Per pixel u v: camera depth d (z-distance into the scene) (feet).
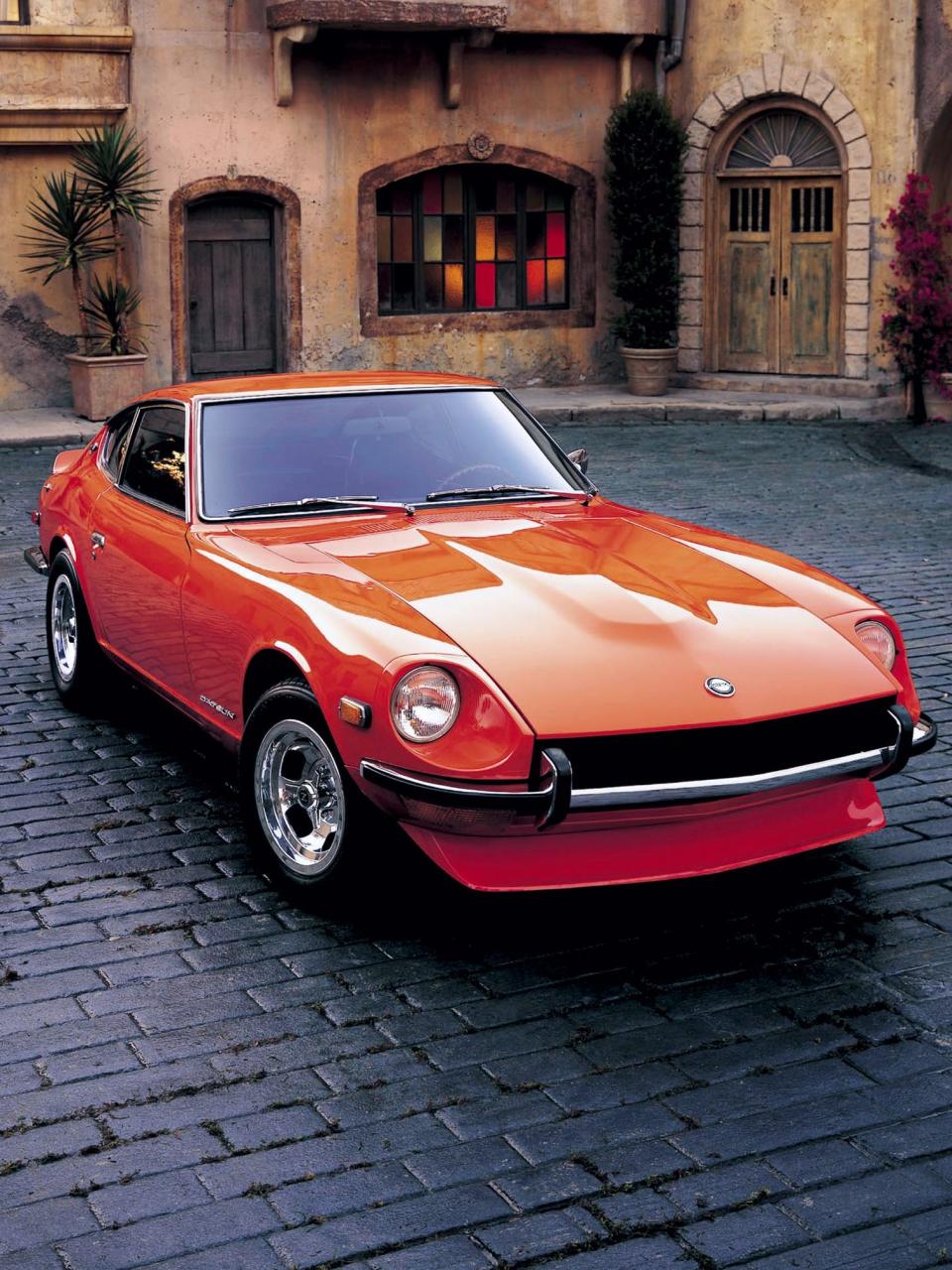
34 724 21.84
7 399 55.01
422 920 15.34
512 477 18.97
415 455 18.79
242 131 56.03
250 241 58.03
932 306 56.59
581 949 14.70
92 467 21.97
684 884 16.20
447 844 14.17
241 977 14.08
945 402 58.13
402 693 13.74
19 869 16.56
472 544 16.61
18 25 51.72
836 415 58.23
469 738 13.62
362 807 14.53
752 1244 10.19
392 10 54.75
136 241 55.26
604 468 46.96
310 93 56.85
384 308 60.44
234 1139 11.43
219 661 16.83
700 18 60.64
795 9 58.39
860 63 57.41
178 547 17.90
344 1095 12.07
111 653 20.58
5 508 39.55
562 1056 12.67
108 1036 12.99
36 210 53.57
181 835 17.56
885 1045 12.84
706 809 14.14
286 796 15.75
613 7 60.03
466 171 60.90
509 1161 11.16
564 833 14.14
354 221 58.49
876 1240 10.23
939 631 27.04
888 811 18.33
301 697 14.89
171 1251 10.12
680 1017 13.34
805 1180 10.90
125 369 53.11
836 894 15.94
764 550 17.90
